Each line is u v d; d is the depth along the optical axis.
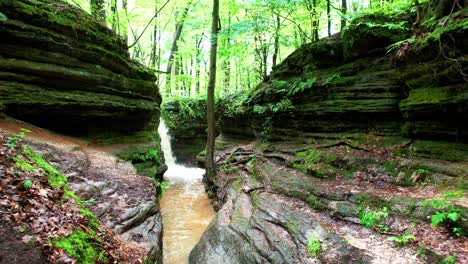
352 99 10.52
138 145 13.94
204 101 24.38
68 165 8.07
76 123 11.66
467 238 5.18
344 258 5.50
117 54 13.43
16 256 3.51
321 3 14.91
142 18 23.16
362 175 8.52
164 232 9.67
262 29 15.97
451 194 6.19
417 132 8.45
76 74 10.95
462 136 7.52
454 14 7.48
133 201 7.89
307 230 6.66
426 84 8.08
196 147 24.30
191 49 25.69
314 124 12.06
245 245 7.03
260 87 16.70
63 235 4.13
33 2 10.19
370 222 6.44
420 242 5.42
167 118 24.41
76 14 11.87
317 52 12.61
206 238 8.32
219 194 12.20
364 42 10.73
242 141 18.59
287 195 8.94
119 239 5.81
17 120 9.44
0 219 3.77
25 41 9.68
